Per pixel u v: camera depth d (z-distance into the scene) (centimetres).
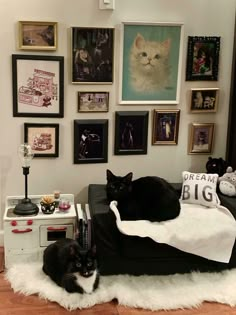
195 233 256
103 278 260
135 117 317
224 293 250
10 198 298
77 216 289
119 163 326
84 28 293
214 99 326
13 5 284
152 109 320
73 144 314
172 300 242
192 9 308
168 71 314
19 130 305
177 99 320
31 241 281
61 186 321
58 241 265
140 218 269
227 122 335
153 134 325
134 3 298
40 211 289
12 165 310
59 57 295
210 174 304
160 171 335
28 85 297
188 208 289
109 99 312
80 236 279
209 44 315
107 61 302
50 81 299
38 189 319
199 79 320
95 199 285
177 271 267
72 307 236
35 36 289
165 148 330
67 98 305
